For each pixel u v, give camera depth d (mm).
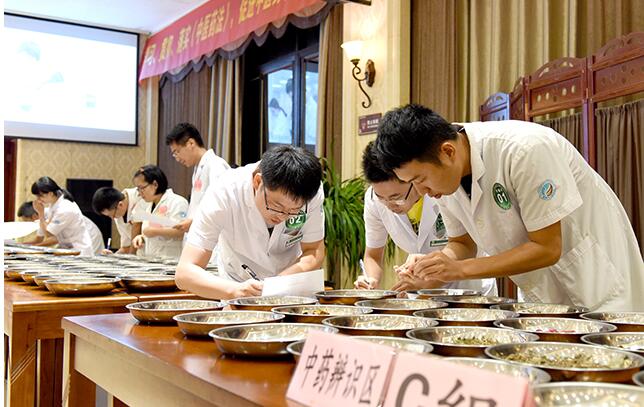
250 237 2051
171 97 7387
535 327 1255
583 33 3172
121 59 7586
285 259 2229
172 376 1001
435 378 650
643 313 1326
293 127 5727
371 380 717
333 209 4062
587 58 2842
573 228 1684
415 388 664
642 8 2857
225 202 1961
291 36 5789
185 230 3488
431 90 3941
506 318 1271
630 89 2611
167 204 4133
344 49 4312
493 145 1591
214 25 6035
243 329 1144
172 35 6941
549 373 834
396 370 693
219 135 6332
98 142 7473
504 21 3561
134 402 1168
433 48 3938
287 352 1016
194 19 6492
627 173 2693
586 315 1301
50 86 7172
